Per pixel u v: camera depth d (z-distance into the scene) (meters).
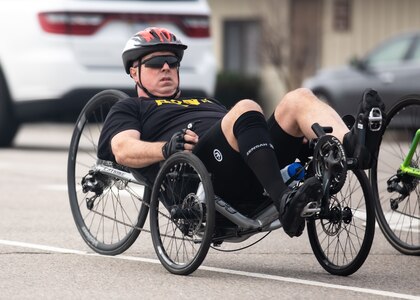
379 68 39.88
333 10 56.00
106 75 29.92
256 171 13.43
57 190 22.83
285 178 13.69
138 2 30.25
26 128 44.41
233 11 59.16
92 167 16.02
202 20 31.08
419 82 39.00
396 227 17.08
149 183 14.97
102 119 16.61
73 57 29.67
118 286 13.39
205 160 14.09
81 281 13.69
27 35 29.98
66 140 37.03
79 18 29.72
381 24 54.72
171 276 14.07
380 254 16.03
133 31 30.19
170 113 14.86
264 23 56.00
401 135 31.80
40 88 29.88
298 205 12.95
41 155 30.25
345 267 14.16
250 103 13.72
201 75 30.95
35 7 29.88
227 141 13.77
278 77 56.72
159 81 15.21
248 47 59.22
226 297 12.78
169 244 14.98
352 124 14.10
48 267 14.62
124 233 17.23
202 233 13.96
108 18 29.95
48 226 18.23
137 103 15.05
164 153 14.10
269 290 13.20
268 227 13.91
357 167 13.17
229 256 15.67
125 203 20.61
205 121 14.66
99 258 15.42
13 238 17.00
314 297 12.83
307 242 16.98
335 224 14.05
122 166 15.55
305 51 56.03
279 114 13.95
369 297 12.88
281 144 14.05
